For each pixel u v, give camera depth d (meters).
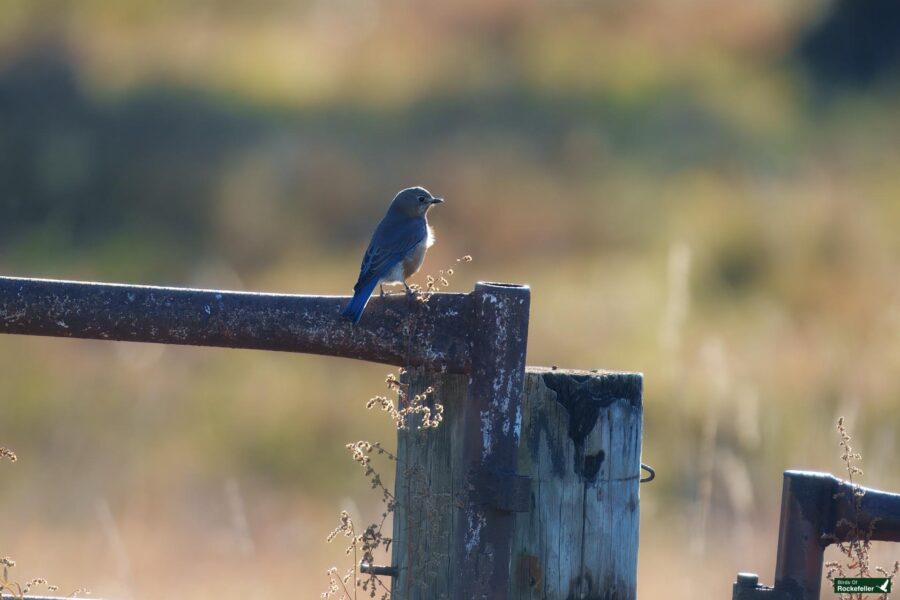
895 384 13.61
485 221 23.73
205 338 4.84
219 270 22.33
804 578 5.26
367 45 33.91
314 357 16.61
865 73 34.25
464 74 31.92
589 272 21.08
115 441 13.66
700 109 30.52
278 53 32.97
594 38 34.47
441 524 4.94
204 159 27.03
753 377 13.98
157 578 10.03
